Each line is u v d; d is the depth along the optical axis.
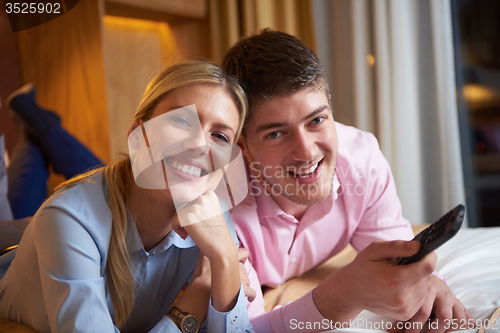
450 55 2.13
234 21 2.40
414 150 2.24
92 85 1.96
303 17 2.48
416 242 0.58
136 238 0.77
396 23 2.22
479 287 0.87
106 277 0.76
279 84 0.81
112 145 1.97
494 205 2.68
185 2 2.28
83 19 1.95
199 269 0.78
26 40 2.17
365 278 0.64
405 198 2.25
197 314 0.73
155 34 2.54
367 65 2.37
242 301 0.74
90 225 0.70
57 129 1.67
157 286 0.82
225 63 0.93
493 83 2.59
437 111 2.18
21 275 0.76
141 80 2.48
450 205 2.16
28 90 1.69
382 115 2.29
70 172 1.65
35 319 0.76
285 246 1.01
